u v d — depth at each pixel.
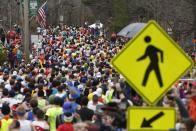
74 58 76.50
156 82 16.77
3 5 164.62
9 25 151.38
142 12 137.00
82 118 24.45
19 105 25.78
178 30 80.50
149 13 117.44
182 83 31.89
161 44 16.77
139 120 16.52
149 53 16.77
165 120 16.52
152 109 16.52
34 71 48.56
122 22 147.00
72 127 23.98
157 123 16.52
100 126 19.59
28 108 27.61
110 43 122.56
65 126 23.95
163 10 94.62
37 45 114.81
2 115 27.38
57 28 166.88
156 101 16.77
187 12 79.19
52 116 26.17
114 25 148.75
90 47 104.06
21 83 36.78
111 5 180.50
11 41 110.75
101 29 167.12
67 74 49.41
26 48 74.88
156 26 16.77
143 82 16.75
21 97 31.69
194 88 21.64
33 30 167.50
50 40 124.25
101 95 33.00
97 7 191.88
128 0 147.88
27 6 75.31
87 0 196.25
